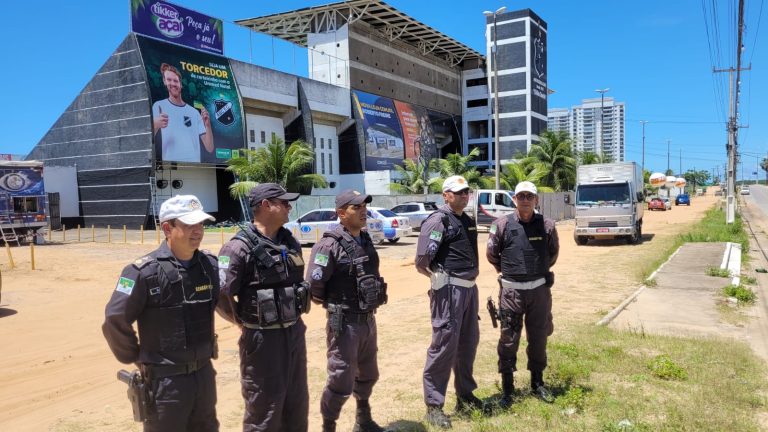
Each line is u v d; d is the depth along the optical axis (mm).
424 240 4270
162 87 33969
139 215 34156
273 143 36156
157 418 2730
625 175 20438
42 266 15680
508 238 4742
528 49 70875
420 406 4863
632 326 7680
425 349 6754
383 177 49750
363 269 3861
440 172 48531
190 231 2770
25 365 6805
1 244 22766
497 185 30062
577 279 12133
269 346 3207
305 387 3426
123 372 2848
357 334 3842
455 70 73375
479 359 6219
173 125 34375
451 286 4277
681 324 7773
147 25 34344
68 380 6195
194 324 2809
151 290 2715
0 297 10602
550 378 5398
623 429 4137
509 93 72125
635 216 20484
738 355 6082
